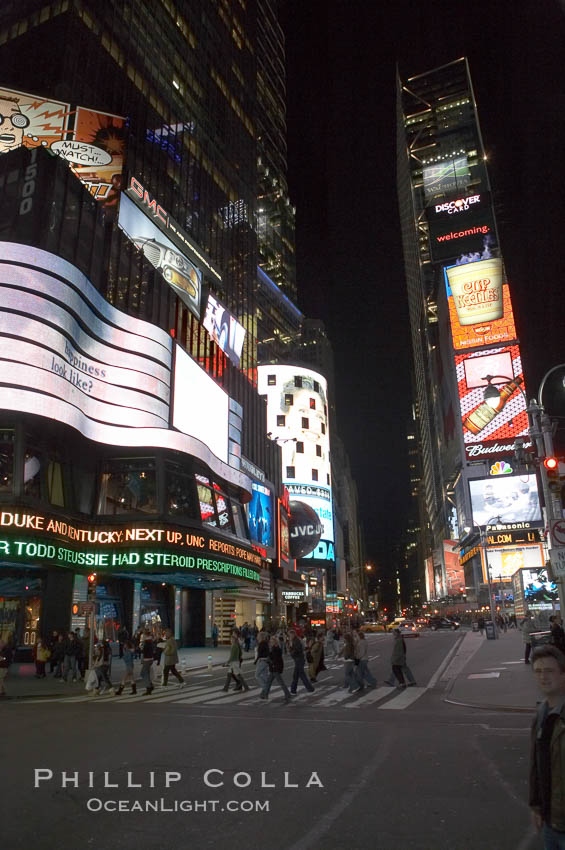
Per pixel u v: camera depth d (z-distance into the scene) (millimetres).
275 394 103438
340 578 117688
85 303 31922
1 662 18344
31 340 28219
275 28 163875
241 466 55250
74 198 33719
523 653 27672
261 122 149250
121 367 34406
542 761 3541
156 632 37125
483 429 99562
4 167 32594
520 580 48375
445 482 126875
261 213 150375
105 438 32688
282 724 12500
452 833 5863
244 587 46406
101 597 33438
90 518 32562
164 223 56438
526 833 5852
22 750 9758
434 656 31609
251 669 28562
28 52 53469
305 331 184125
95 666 18891
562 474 17875
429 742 10258
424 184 168625
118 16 61438
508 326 104188
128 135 57875
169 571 32469
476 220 121875
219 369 54250
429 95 178000
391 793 7203
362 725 12250
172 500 34750
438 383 135875
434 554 159625
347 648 19125
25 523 26875
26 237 30328
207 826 6125
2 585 29281
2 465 27500
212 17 86500
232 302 76938
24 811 6621
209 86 81000
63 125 47406
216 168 78312
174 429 37688
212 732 11516
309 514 82875
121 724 12625
